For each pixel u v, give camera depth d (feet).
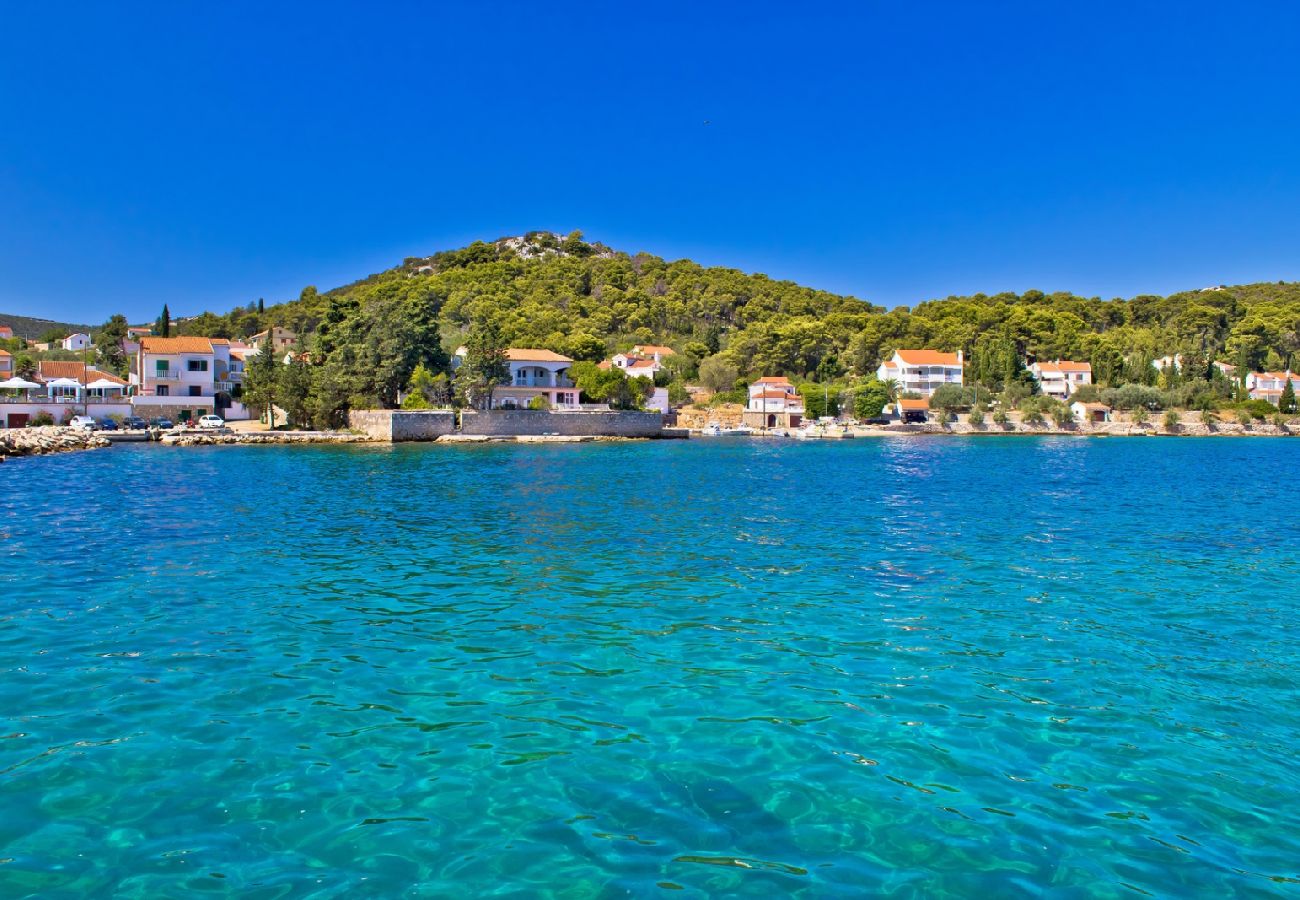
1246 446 340.39
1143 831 28.84
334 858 26.61
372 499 125.90
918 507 121.29
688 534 93.66
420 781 31.96
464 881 25.41
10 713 37.88
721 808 30.12
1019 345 563.89
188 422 306.76
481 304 580.71
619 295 651.66
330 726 37.06
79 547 81.35
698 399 486.79
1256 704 40.55
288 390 305.94
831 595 63.21
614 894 24.77
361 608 58.29
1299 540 90.74
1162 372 504.84
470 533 93.25
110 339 437.17
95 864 26.00
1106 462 233.14
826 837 28.19
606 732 36.81
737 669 45.50
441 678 43.65
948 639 51.44
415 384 333.83
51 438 233.14
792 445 332.19
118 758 33.45
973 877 25.93
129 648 48.01
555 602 60.59
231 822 28.73
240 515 106.11
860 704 40.32
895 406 469.98
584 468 195.72
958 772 33.14
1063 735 36.73
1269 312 622.54
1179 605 60.39
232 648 48.34
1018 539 90.94
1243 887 25.57
